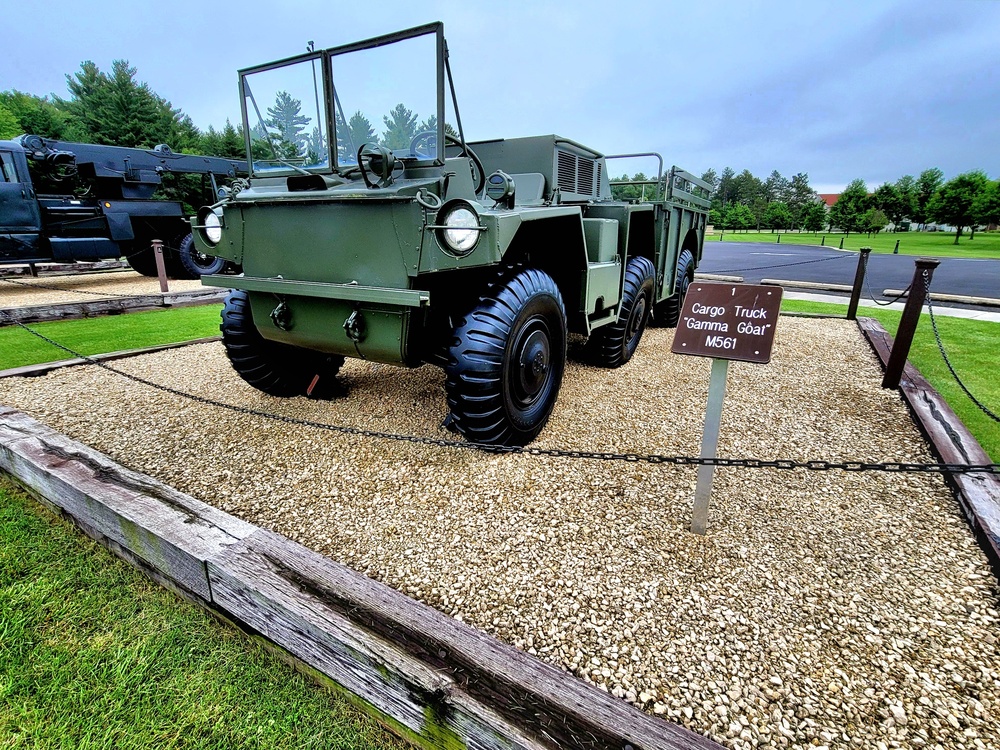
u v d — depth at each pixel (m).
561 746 1.31
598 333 4.60
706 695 1.57
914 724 1.49
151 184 10.62
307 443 3.21
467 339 2.70
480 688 1.45
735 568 2.11
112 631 1.91
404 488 2.70
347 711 1.65
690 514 2.48
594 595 1.96
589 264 3.60
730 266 16.25
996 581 2.06
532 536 2.31
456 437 3.27
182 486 2.75
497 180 2.60
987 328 6.60
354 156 3.07
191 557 1.94
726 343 2.11
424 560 2.16
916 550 2.24
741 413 3.72
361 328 2.77
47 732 1.54
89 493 2.30
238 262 3.07
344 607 1.71
